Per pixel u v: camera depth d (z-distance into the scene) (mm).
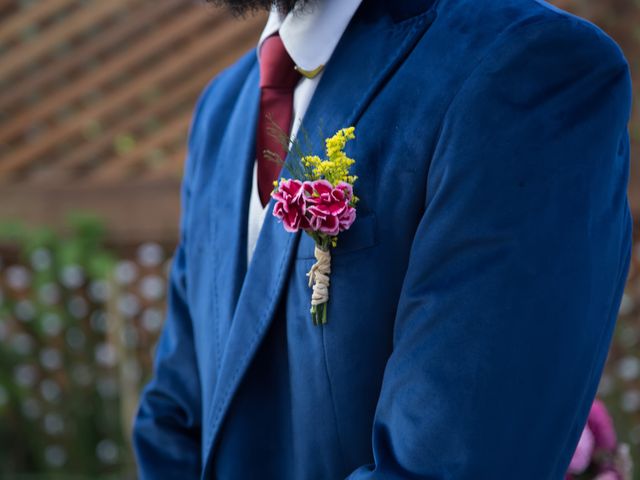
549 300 1062
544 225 1065
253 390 1266
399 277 1149
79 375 4008
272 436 1259
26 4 4500
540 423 1077
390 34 1209
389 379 1105
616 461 1615
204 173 1418
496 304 1059
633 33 4109
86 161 4441
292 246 1215
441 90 1118
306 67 1273
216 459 1303
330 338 1173
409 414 1080
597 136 1102
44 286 3984
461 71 1112
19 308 4012
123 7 4379
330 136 1202
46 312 3988
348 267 1163
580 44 1102
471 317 1062
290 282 1223
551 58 1096
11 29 4387
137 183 4277
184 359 1471
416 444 1072
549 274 1063
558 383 1076
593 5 4102
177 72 4391
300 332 1205
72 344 4016
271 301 1232
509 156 1070
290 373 1229
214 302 1334
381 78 1182
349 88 1210
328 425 1187
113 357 3926
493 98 1081
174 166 4359
